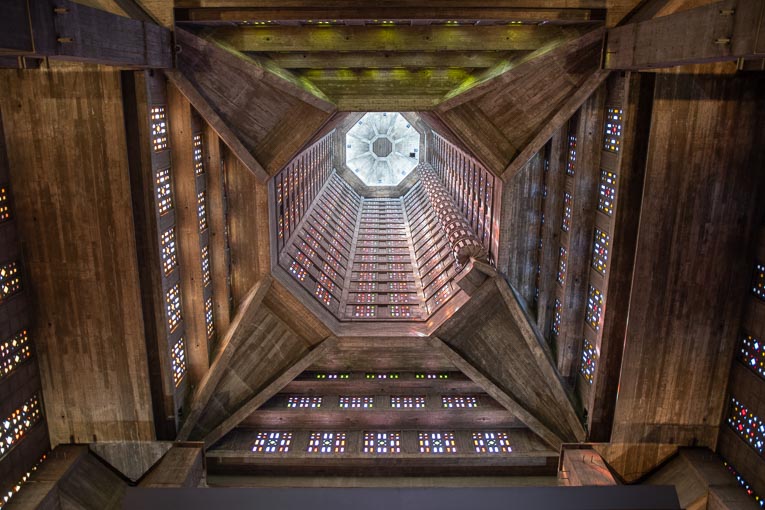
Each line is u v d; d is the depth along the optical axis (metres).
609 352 21.39
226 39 20.69
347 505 6.43
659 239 19.17
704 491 19.77
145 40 17.52
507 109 21.70
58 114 18.27
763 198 18.48
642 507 6.36
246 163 22.02
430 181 43.00
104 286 20.03
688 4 17.02
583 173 21.22
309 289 26.84
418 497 6.50
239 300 25.11
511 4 19.20
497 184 24.09
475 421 26.83
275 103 21.53
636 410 21.75
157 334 21.20
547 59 19.75
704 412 21.30
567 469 22.48
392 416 26.70
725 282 19.53
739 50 12.05
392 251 37.38
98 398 21.52
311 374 27.53
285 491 6.53
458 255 25.38
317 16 19.33
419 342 26.05
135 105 18.72
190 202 21.58
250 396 25.84
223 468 26.56
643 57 16.58
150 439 22.45
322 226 35.62
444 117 22.47
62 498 19.64
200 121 21.80
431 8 19.28
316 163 38.25
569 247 22.14
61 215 19.19
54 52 12.65
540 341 24.06
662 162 18.41
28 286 19.83
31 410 20.47
